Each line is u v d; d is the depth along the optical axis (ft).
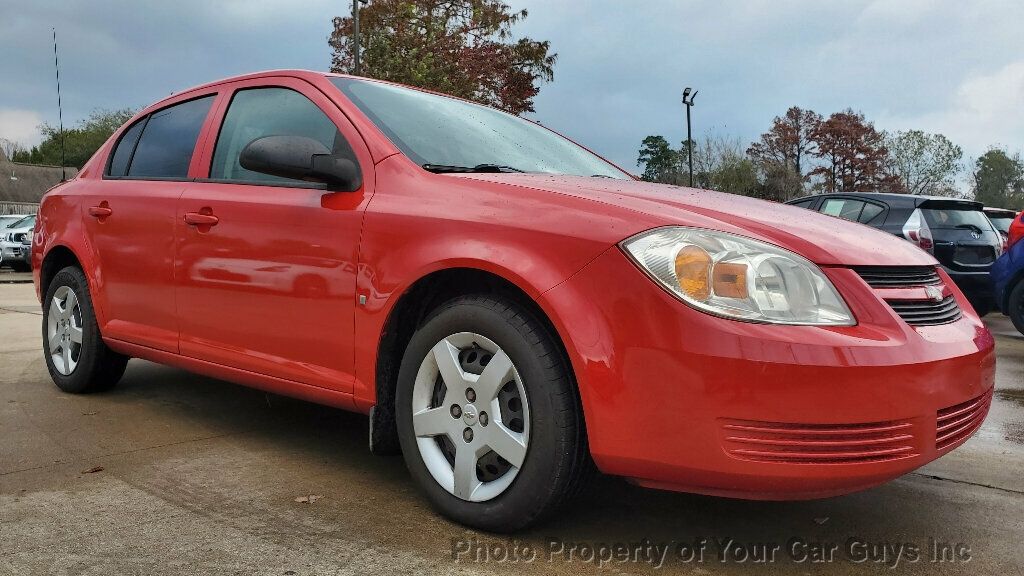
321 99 9.81
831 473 6.41
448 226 7.79
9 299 32.81
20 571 6.49
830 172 187.01
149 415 11.89
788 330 6.45
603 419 6.72
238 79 11.25
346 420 11.86
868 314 6.87
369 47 75.36
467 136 10.14
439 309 7.88
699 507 8.54
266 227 9.39
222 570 6.61
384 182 8.63
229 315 9.87
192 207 10.43
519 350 7.13
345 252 8.54
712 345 6.35
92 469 9.24
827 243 7.31
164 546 7.07
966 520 8.34
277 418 11.85
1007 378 17.34
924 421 6.77
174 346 10.76
